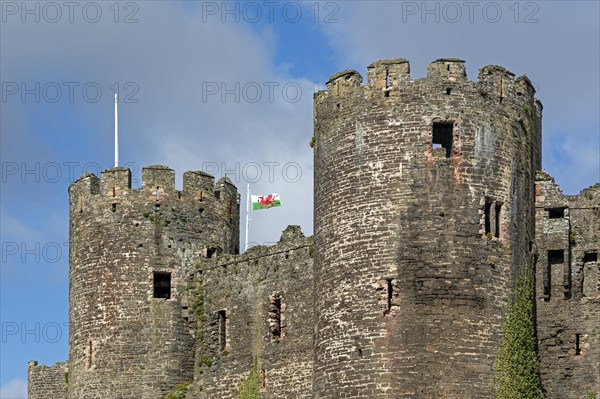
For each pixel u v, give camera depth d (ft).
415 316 221.66
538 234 242.17
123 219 268.62
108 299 265.75
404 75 230.68
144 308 265.13
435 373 219.20
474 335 221.87
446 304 222.07
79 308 268.21
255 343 257.75
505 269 226.99
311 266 252.83
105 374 262.88
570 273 241.55
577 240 242.37
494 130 231.09
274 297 256.93
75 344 267.59
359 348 223.10
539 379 229.45
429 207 225.35
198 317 266.77
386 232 225.35
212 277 266.77
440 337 220.64
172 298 266.77
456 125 228.63
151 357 263.08
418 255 223.92
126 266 266.57
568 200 243.19
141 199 269.44
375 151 229.04
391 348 221.05
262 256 260.62
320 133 237.45
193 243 270.67
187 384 263.29
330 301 228.63
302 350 250.37
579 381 237.45
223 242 274.77
